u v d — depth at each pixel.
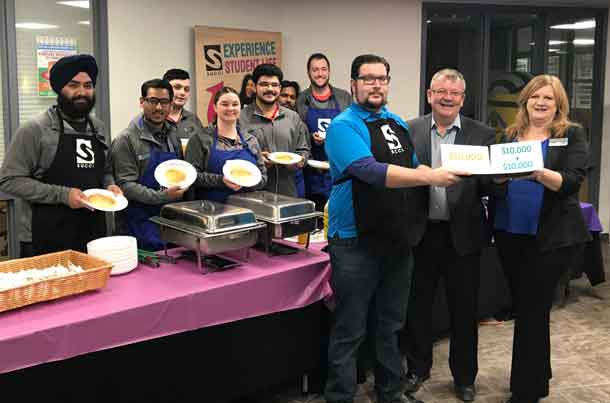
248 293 2.34
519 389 2.71
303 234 2.73
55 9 4.33
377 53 5.85
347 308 2.50
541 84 2.59
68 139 2.54
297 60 5.60
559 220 2.55
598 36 6.38
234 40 5.16
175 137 3.14
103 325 1.94
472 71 6.29
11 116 4.21
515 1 6.05
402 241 2.38
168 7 4.83
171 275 2.36
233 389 2.52
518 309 2.70
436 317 3.53
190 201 2.79
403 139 2.44
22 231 2.75
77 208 2.56
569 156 2.55
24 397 1.92
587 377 3.16
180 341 2.31
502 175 2.26
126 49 4.66
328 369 2.68
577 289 4.65
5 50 4.13
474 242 2.69
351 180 2.36
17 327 1.82
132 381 2.20
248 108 3.75
